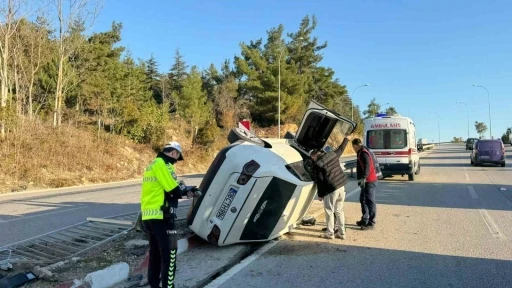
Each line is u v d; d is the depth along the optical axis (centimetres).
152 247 477
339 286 502
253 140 689
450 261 598
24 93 2641
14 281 504
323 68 5750
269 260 613
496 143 2520
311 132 837
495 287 492
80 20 2770
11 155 1981
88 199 1373
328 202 740
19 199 1420
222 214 637
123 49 4166
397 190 1405
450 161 3148
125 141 2855
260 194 632
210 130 3431
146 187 460
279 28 5300
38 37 2762
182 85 4831
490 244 687
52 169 2091
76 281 481
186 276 542
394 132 1689
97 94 3309
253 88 4819
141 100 4022
